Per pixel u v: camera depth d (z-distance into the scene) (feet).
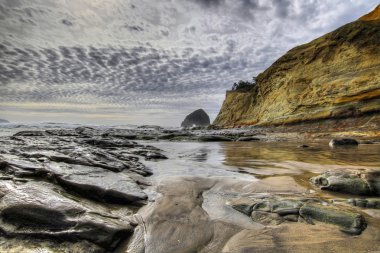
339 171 17.25
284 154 34.09
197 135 68.74
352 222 10.62
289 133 72.69
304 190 15.88
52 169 16.20
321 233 10.25
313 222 11.26
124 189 14.61
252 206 12.94
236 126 129.70
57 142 30.89
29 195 12.00
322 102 74.79
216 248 9.61
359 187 14.88
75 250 9.49
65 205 11.27
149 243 10.06
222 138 62.03
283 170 22.77
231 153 36.70
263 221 11.70
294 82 94.07
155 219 11.92
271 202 13.02
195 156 33.50
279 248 9.33
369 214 11.93
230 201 14.06
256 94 126.41
